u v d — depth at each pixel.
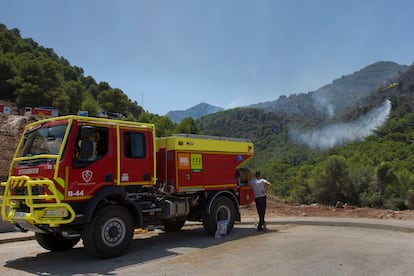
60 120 8.22
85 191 7.99
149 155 9.44
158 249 9.29
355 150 95.88
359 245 9.34
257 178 12.28
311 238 10.35
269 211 17.08
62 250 9.57
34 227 7.97
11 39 126.75
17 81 83.56
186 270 7.18
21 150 8.62
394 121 138.12
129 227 8.64
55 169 7.61
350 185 31.97
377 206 31.09
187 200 10.48
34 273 7.25
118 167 8.66
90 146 7.87
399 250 8.74
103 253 8.12
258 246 9.35
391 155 80.31
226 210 11.45
